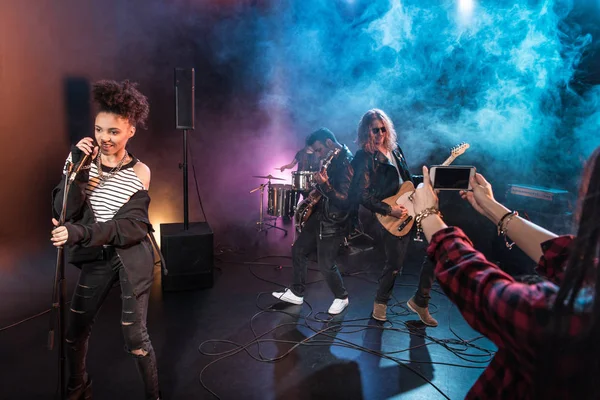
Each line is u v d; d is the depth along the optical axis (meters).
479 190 1.16
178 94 3.97
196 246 4.00
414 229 3.25
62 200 1.90
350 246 5.43
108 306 3.60
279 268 4.70
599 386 0.57
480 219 5.18
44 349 2.91
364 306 3.79
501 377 0.81
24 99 3.58
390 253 3.29
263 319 3.49
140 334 2.06
